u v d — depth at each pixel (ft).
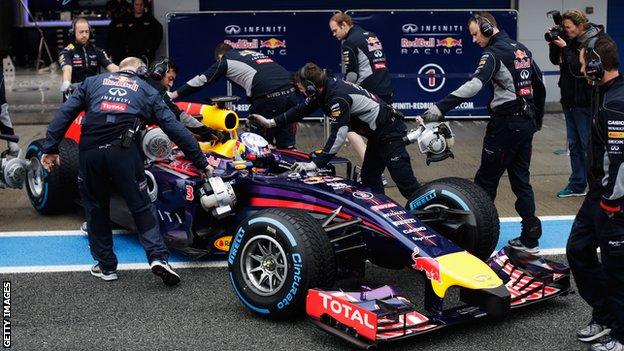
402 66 42.80
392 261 18.72
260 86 27.17
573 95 27.78
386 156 22.86
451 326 17.28
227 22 41.93
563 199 28.53
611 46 15.17
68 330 17.48
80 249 23.24
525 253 18.71
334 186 19.63
